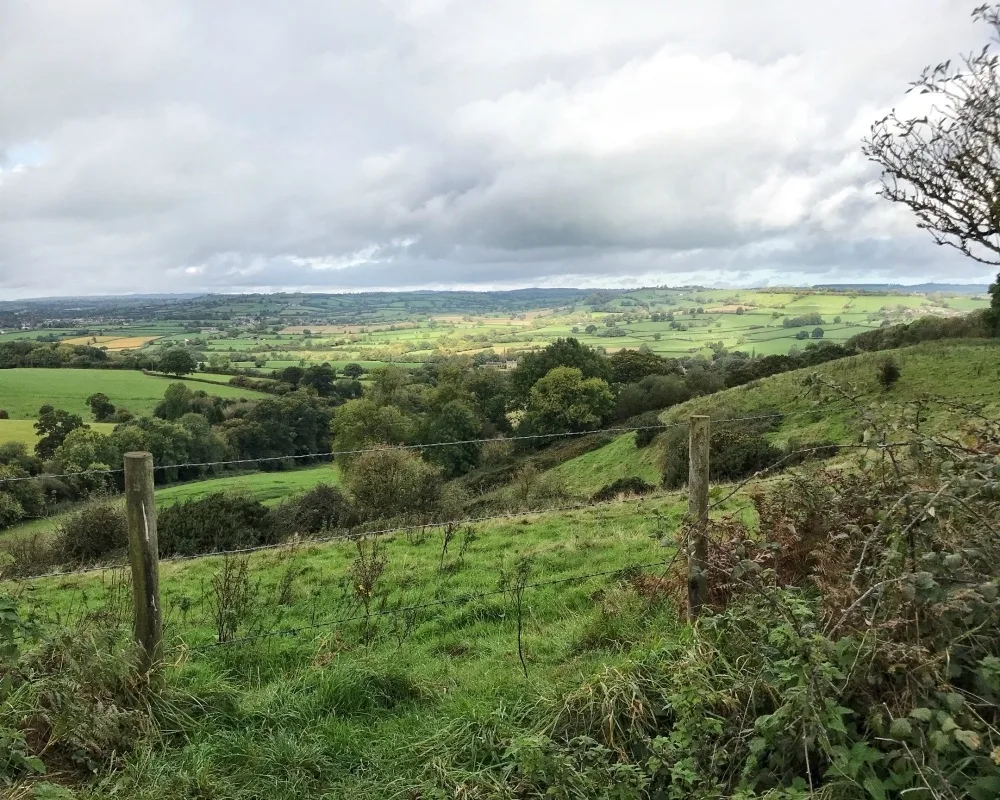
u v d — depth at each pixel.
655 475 31.55
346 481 31.05
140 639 4.42
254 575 10.76
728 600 4.51
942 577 2.94
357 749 4.04
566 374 58.28
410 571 9.83
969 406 4.25
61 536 17.95
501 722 4.00
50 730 3.83
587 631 5.49
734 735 3.29
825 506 4.33
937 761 2.56
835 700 2.96
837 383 4.50
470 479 46.53
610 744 3.56
